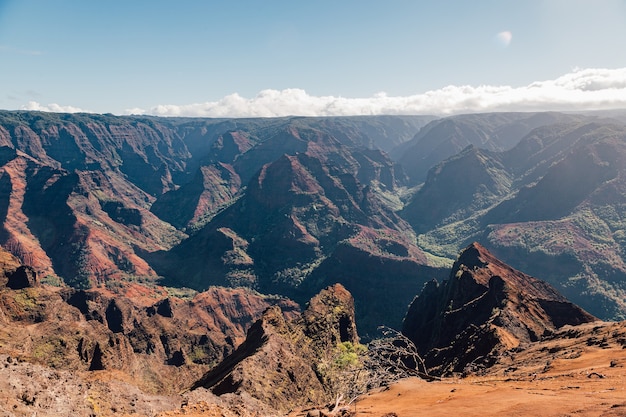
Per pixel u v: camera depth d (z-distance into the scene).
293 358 85.50
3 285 156.75
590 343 54.53
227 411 32.22
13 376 22.73
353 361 88.44
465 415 23.34
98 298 196.75
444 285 172.50
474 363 73.19
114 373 86.69
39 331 130.50
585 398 23.17
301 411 45.84
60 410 22.25
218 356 186.00
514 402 24.86
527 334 94.62
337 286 153.25
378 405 33.31
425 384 40.09
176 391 146.12
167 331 187.00
